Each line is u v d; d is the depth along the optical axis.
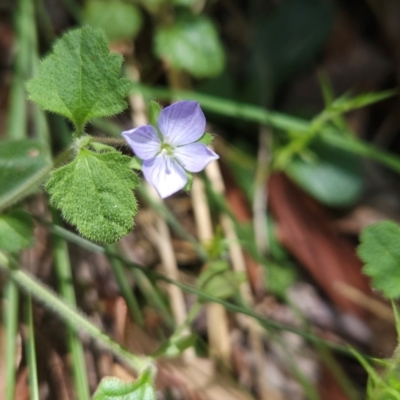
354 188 0.21
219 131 0.21
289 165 0.21
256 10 0.22
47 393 0.18
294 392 0.19
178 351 0.17
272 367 0.20
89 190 0.15
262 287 0.20
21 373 0.18
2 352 0.18
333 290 0.20
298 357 0.20
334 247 0.21
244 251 0.20
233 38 0.22
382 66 0.22
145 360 0.17
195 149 0.15
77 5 0.21
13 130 0.19
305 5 0.22
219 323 0.19
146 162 0.15
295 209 0.21
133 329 0.18
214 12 0.22
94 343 0.18
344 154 0.21
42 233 0.19
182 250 0.20
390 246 0.16
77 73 0.15
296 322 0.20
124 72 0.21
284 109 0.22
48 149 0.18
